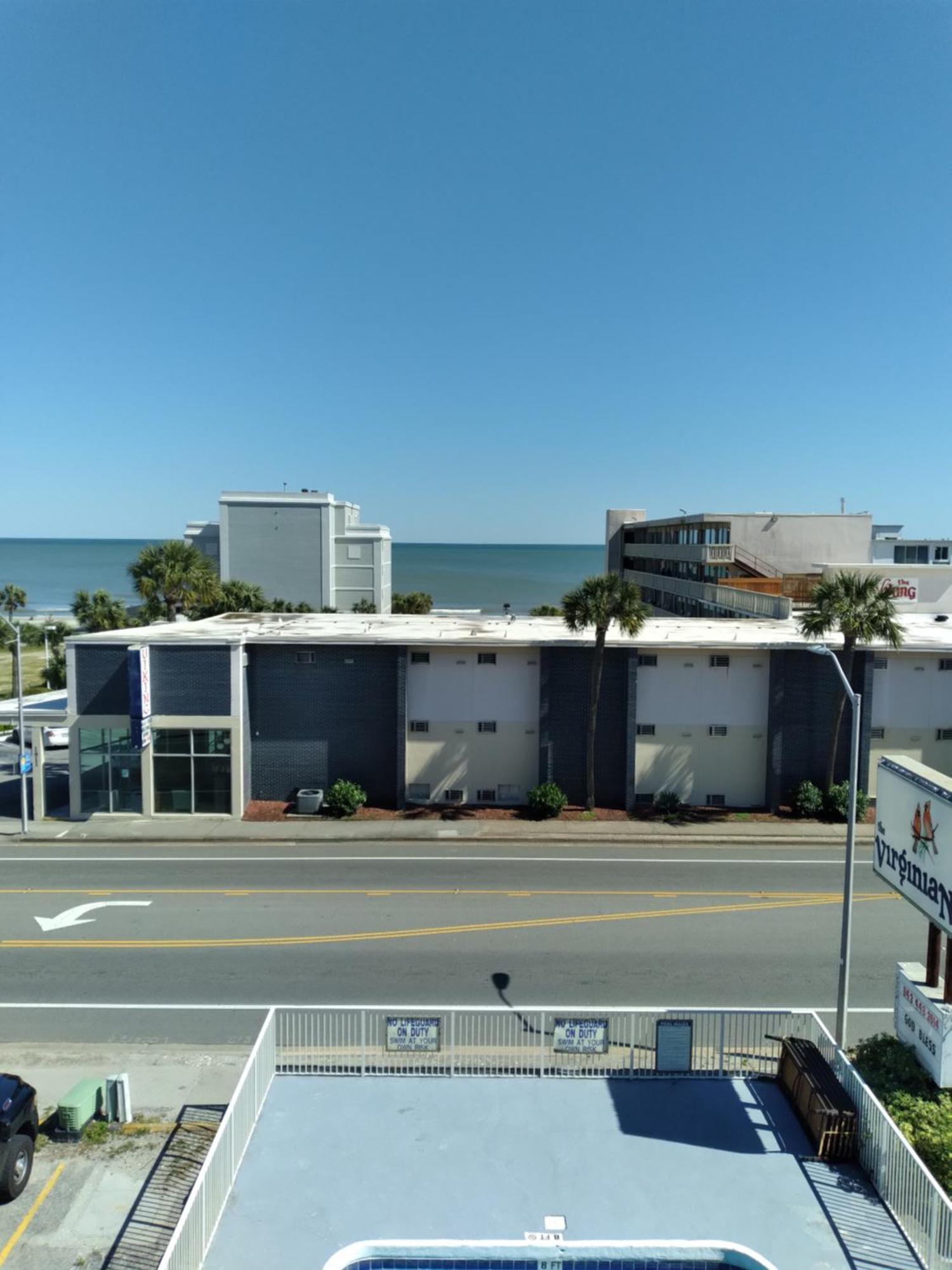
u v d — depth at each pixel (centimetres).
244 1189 1164
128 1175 1321
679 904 2475
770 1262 1028
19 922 2328
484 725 3419
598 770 3425
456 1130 1295
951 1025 1334
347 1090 1401
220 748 3278
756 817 3306
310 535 10006
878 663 3384
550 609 8569
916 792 1444
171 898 2503
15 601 8206
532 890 2575
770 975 2019
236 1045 1702
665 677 3400
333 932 2255
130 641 3231
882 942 2219
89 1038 1731
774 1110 1356
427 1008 1485
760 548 6575
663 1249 1044
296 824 3206
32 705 4141
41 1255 1165
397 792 3381
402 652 3347
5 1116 1267
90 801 3306
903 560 6762
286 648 3381
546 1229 1095
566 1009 1585
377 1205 1135
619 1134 1288
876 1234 1092
